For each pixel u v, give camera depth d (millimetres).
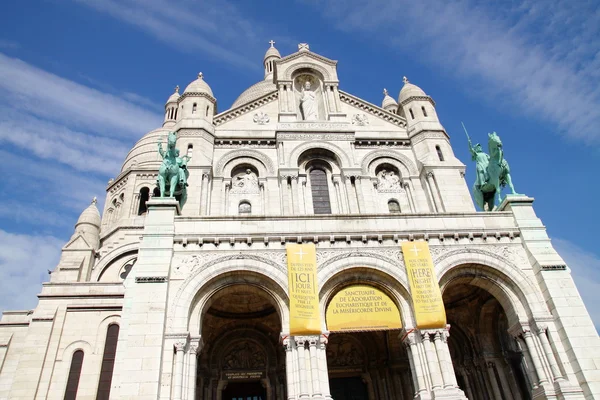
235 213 31844
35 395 28938
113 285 33438
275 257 22000
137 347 18891
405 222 23719
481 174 27938
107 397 29234
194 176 31281
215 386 24500
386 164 34875
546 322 21391
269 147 34531
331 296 21750
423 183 33906
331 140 34531
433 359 20031
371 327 21141
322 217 23422
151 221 22562
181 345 19406
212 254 21859
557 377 20078
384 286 22047
